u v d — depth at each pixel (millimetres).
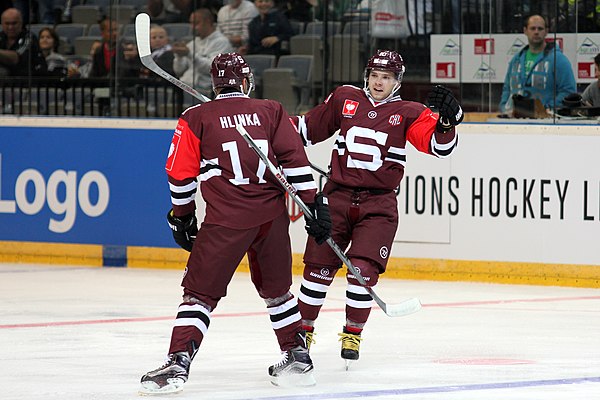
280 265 13391
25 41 27625
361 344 16906
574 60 23875
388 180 15094
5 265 26875
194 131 13188
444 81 24797
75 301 21297
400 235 24422
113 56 27047
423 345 16812
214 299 13242
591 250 22969
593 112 23828
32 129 27203
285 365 13547
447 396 13031
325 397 12945
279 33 26062
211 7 26422
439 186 24031
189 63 26625
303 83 26000
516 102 24297
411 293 22328
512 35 24234
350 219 15141
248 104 13336
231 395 13047
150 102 26875
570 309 20422
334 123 15508
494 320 19219
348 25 25547
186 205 13461
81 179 26844
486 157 23656
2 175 27469
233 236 13055
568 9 23859
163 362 15297
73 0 27250
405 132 15062
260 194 13188
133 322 18875
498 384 13773
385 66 15008
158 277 24844
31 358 15609
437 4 24750
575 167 23016
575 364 15250
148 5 26766
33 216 27297
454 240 23969
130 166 26453
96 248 26781
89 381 13945
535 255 23359
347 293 14961
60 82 27453
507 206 23547
